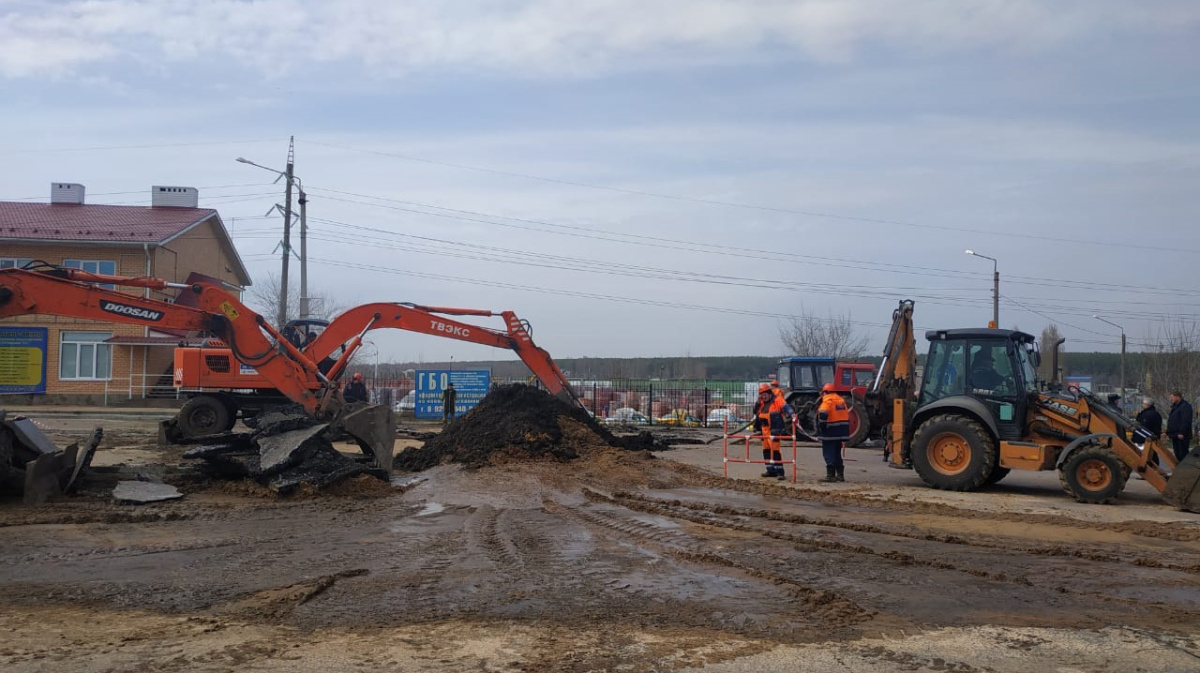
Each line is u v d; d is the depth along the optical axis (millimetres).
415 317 19688
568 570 8602
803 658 6113
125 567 8656
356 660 5898
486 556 9227
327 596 7578
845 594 7855
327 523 11125
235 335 16781
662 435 28781
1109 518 12328
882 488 15258
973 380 15336
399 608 7203
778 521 11664
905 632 6762
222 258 44969
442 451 16391
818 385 27719
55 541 9852
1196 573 8984
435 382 33312
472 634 6512
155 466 15789
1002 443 14734
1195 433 25922
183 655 5973
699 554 9266
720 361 74688
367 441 14930
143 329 37188
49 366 36938
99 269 37281
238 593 7668
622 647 6266
